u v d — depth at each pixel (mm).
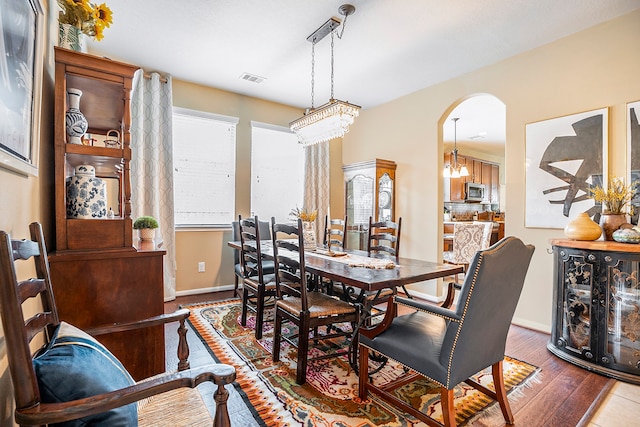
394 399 1581
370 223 3084
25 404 712
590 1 2242
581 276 2205
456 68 3336
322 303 2156
